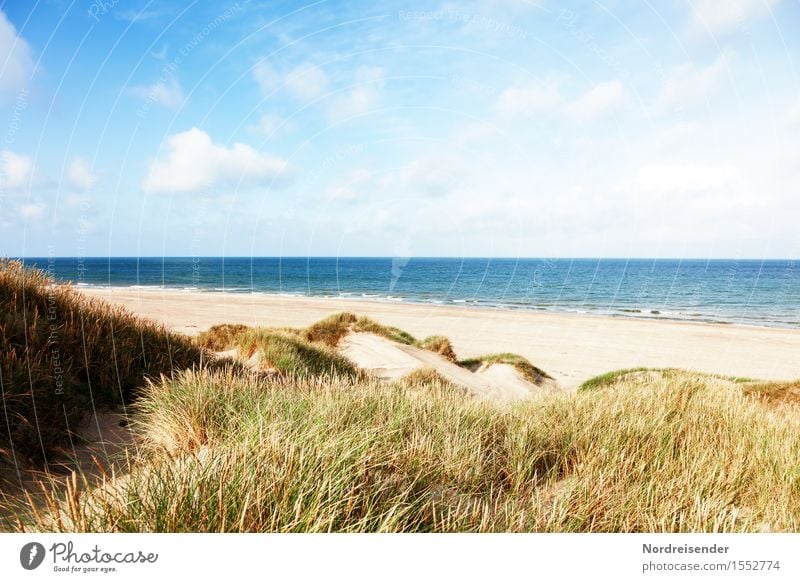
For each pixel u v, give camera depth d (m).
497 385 10.77
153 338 5.82
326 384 5.00
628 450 3.49
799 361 16.61
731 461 3.41
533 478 3.12
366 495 2.44
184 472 2.41
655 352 17.83
